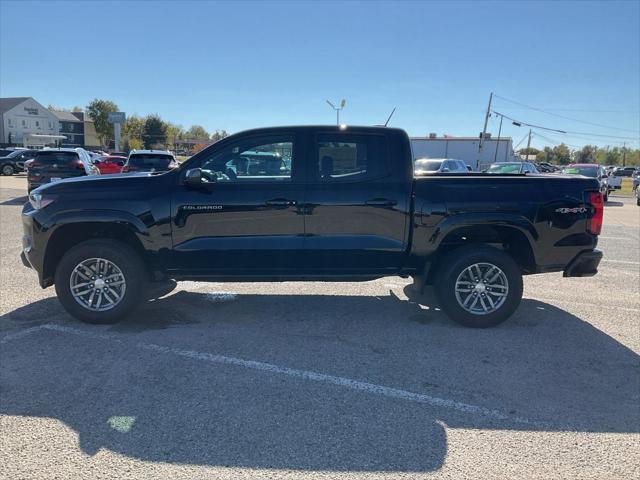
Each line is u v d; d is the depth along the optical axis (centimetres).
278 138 503
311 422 333
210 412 343
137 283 505
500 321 517
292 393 372
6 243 929
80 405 351
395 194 498
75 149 1683
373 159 505
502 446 309
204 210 493
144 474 278
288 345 468
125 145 9550
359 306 594
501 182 506
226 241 500
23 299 593
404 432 323
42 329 498
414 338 490
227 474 279
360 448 305
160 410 345
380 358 440
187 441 309
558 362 437
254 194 494
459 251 513
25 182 2752
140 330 501
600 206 518
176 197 494
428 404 360
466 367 423
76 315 509
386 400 364
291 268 511
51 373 400
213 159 503
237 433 319
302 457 295
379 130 507
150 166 1695
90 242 499
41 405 350
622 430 329
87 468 283
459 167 2217
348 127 505
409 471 284
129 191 497
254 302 605
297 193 494
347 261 510
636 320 553
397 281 719
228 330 506
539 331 514
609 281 738
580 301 629
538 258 518
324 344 471
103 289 508
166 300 608
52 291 629
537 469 287
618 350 465
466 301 517
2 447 302
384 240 504
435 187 502
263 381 391
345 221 499
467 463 292
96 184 502
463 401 365
